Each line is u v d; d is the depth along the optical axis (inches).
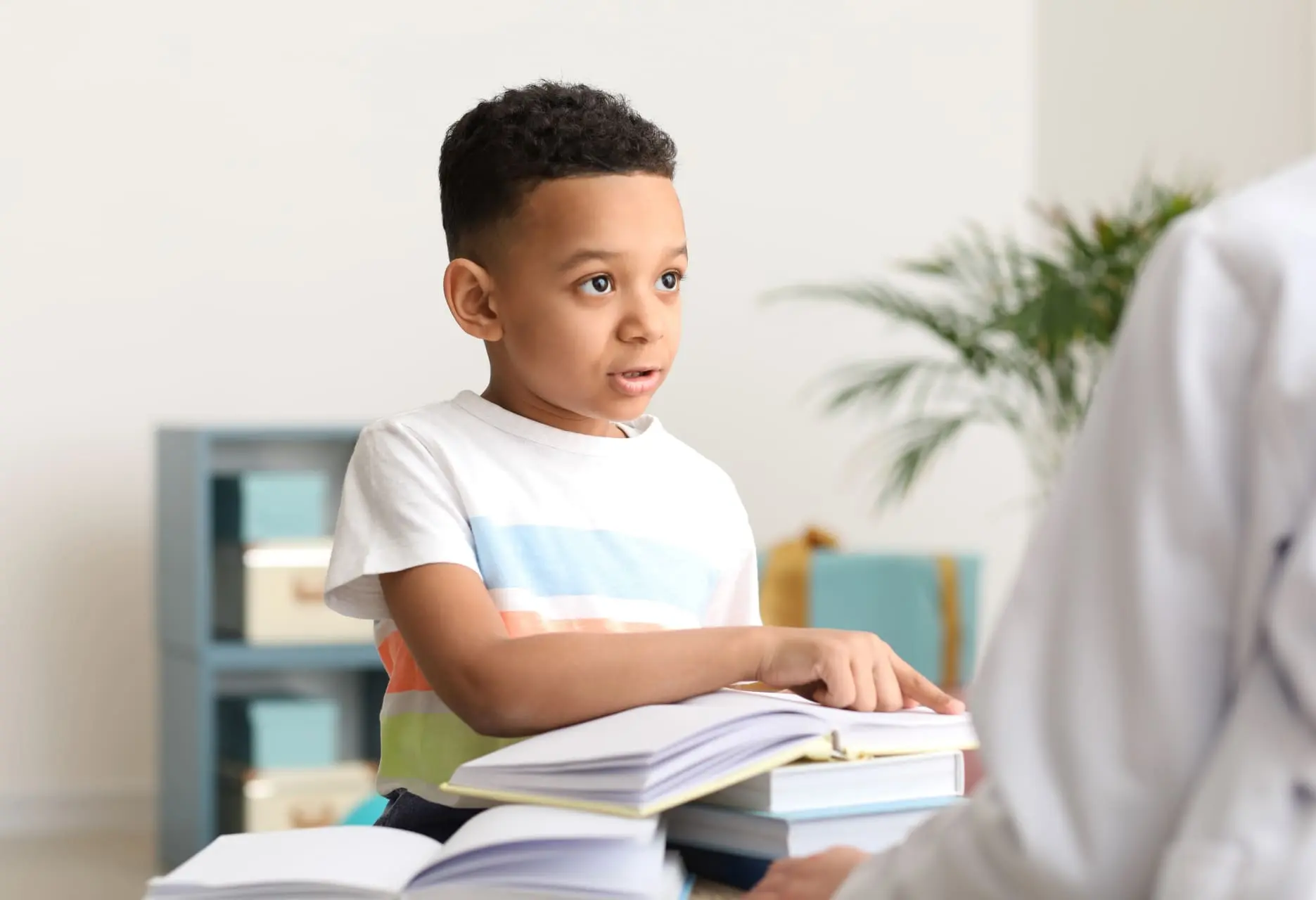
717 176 176.4
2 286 155.6
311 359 163.8
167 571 147.1
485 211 42.5
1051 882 20.1
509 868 27.8
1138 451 20.2
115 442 158.1
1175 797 19.8
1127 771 20.0
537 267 41.6
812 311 178.4
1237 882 18.8
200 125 160.9
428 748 42.9
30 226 156.4
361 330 165.0
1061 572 21.0
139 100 159.3
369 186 165.3
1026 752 20.6
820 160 179.3
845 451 178.7
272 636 139.3
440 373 166.9
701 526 48.1
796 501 177.3
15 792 154.8
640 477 46.5
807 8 179.2
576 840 27.8
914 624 145.7
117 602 157.6
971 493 182.7
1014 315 141.1
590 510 44.8
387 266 165.6
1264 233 19.8
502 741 42.0
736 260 176.7
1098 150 200.1
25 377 156.0
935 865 21.8
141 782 158.1
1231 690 20.0
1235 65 202.1
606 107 42.4
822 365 178.4
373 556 40.2
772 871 27.1
